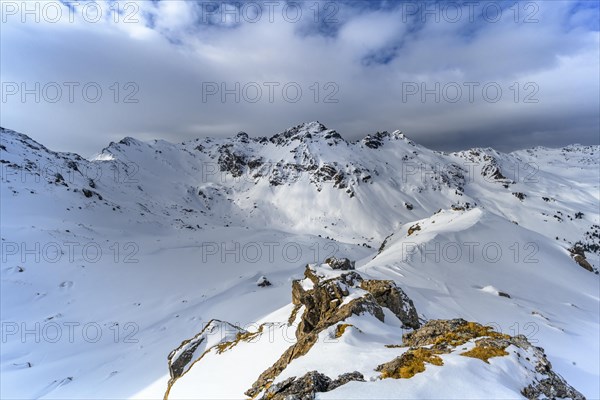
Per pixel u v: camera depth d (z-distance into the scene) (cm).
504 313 4488
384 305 2945
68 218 14325
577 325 4591
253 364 2403
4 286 8412
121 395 4350
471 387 1045
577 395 1154
